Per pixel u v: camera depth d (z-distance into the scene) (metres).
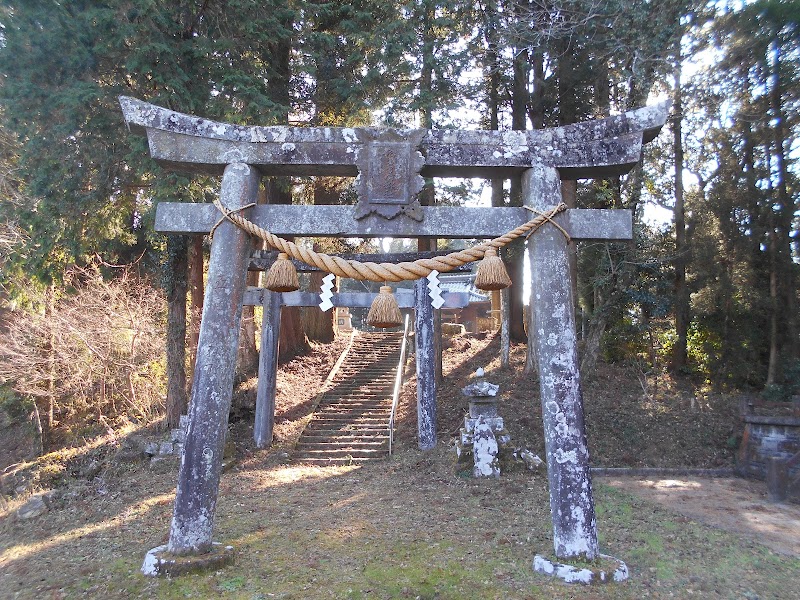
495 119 15.79
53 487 9.91
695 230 13.88
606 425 11.95
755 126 12.08
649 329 14.10
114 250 14.41
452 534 6.15
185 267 12.02
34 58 9.16
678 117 12.65
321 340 20.91
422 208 5.25
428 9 12.64
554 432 4.84
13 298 12.19
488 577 4.73
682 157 14.38
